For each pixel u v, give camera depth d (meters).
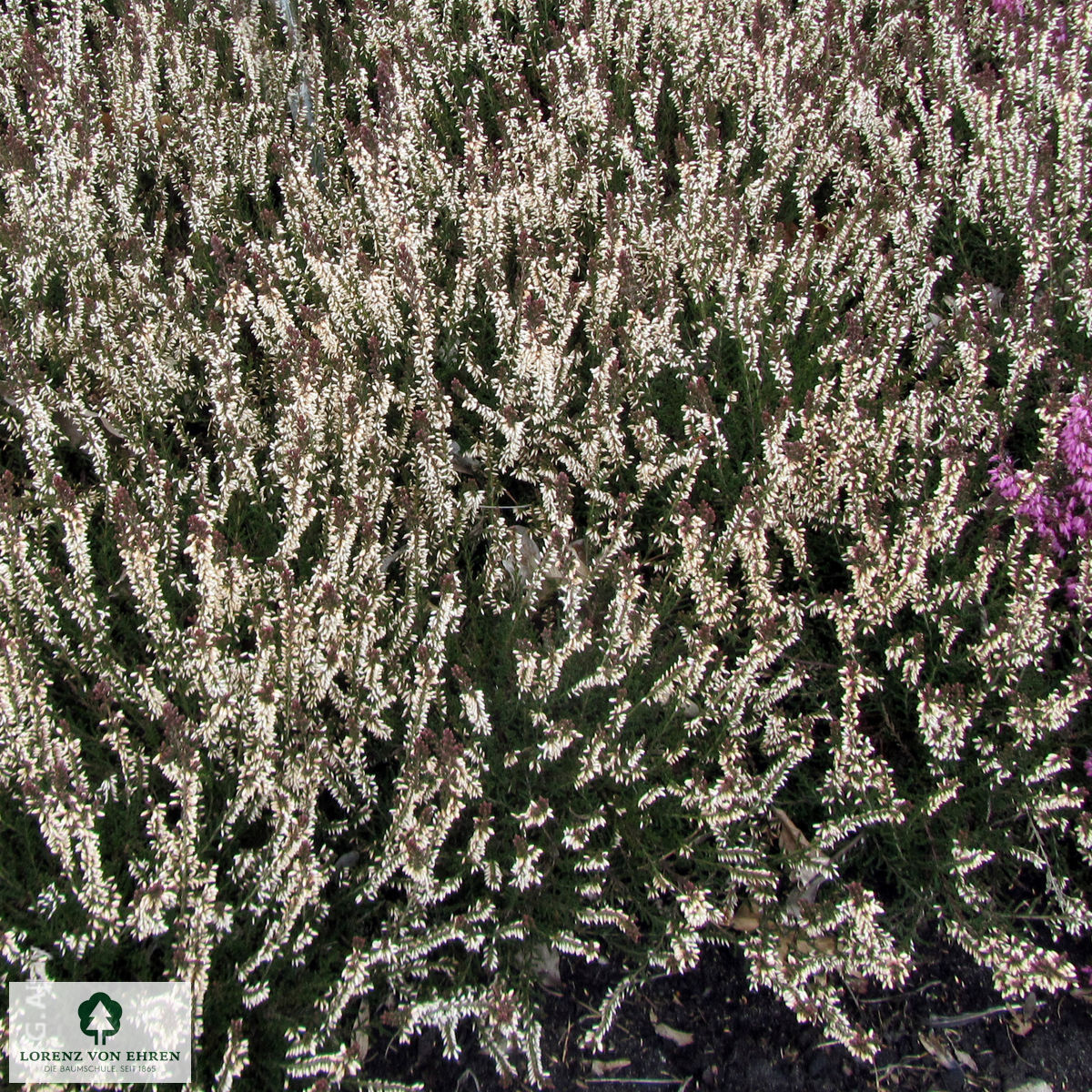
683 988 0.64
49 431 0.71
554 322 0.77
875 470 0.71
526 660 0.62
